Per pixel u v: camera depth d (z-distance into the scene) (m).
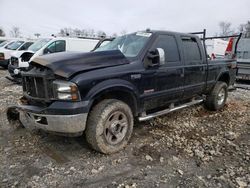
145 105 4.06
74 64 3.24
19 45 14.28
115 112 3.49
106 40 5.12
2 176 2.94
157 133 4.39
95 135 3.32
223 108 6.33
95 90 3.22
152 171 3.12
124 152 3.63
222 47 14.37
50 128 3.18
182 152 3.67
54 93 3.14
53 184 2.80
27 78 3.54
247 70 10.13
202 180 2.93
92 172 3.06
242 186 2.81
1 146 3.73
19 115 3.98
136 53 4.01
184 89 4.79
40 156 3.44
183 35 4.86
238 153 3.68
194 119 5.31
